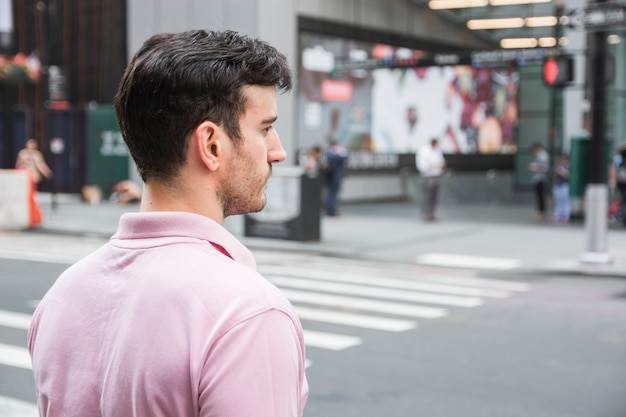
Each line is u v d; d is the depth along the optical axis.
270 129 1.35
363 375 6.10
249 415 1.10
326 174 19.67
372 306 9.04
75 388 1.27
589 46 18.17
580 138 12.52
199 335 1.15
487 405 5.39
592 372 6.23
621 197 18.53
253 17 20.64
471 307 9.02
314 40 21.94
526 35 26.59
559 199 18.98
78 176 24.69
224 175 1.29
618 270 11.59
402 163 25.34
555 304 9.27
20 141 26.84
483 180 27.61
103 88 25.44
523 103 27.72
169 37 1.32
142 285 1.23
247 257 1.33
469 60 18.05
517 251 13.97
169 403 1.15
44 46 25.47
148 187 1.33
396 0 24.72
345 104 23.16
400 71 24.95
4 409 5.17
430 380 5.97
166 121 1.25
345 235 16.05
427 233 16.53
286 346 1.16
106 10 25.12
